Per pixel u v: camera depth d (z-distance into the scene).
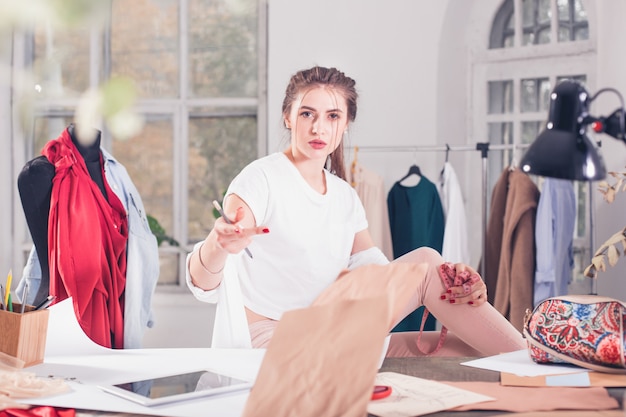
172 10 4.98
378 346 0.96
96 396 1.17
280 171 2.04
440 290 1.86
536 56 4.35
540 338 1.40
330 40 4.55
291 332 1.03
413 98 4.48
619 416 1.04
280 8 4.61
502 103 4.51
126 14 5.00
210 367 1.42
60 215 2.57
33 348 1.43
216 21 4.95
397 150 4.31
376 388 1.17
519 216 3.85
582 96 1.22
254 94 4.94
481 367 1.40
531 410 1.07
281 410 0.98
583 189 4.25
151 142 5.02
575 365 1.41
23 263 4.98
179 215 5.00
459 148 4.16
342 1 4.53
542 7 4.39
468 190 4.57
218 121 4.98
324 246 2.05
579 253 4.22
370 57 4.51
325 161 2.24
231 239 1.52
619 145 3.87
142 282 2.86
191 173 5.02
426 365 1.42
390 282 1.03
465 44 4.54
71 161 2.64
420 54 4.46
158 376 1.30
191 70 4.99
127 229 2.84
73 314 1.62
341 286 1.08
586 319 1.36
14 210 4.95
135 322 2.80
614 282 3.95
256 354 1.57
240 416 1.05
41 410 1.08
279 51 4.62
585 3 4.25
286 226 2.01
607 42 4.00
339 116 2.06
